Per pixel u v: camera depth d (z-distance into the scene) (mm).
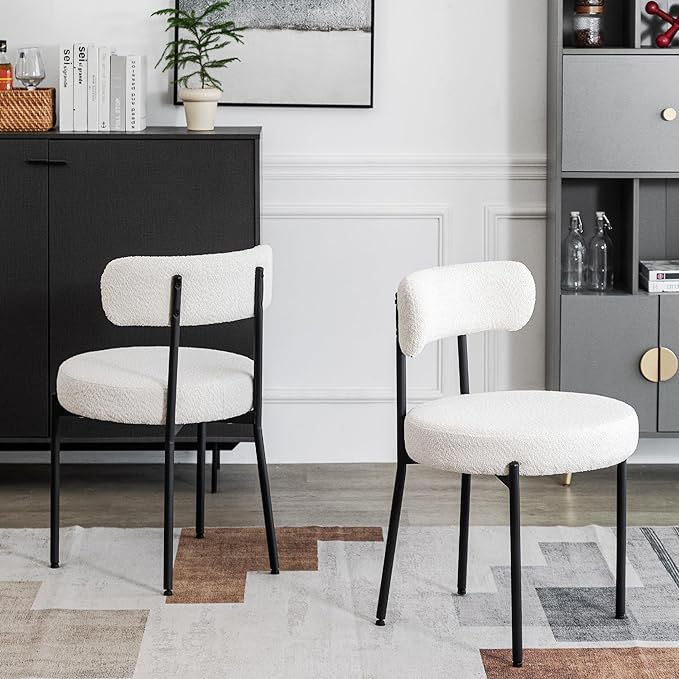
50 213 3562
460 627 2723
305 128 3934
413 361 4066
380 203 3969
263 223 3967
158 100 3908
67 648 2605
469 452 2484
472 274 2830
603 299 3732
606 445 2523
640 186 3959
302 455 4066
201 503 3283
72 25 3869
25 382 3637
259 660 2553
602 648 2613
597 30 3738
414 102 3938
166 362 3098
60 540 3252
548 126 3898
